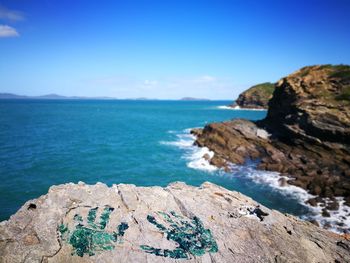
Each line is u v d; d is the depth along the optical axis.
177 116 106.44
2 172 26.72
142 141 46.50
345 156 31.83
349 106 33.47
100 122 74.44
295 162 32.06
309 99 38.06
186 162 33.28
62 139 45.16
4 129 53.75
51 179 25.61
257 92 158.00
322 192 23.80
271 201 22.58
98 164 31.23
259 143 38.09
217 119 95.69
